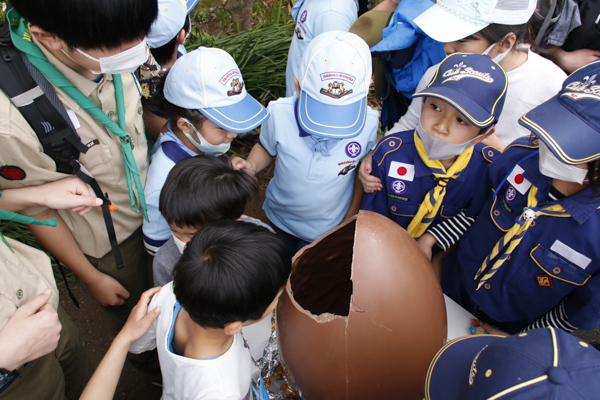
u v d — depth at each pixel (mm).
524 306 1336
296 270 947
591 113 913
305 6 2186
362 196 1868
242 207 1129
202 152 1478
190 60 1303
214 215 1072
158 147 1502
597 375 589
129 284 1597
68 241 1286
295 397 1064
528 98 1632
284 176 1625
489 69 1213
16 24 971
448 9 1551
